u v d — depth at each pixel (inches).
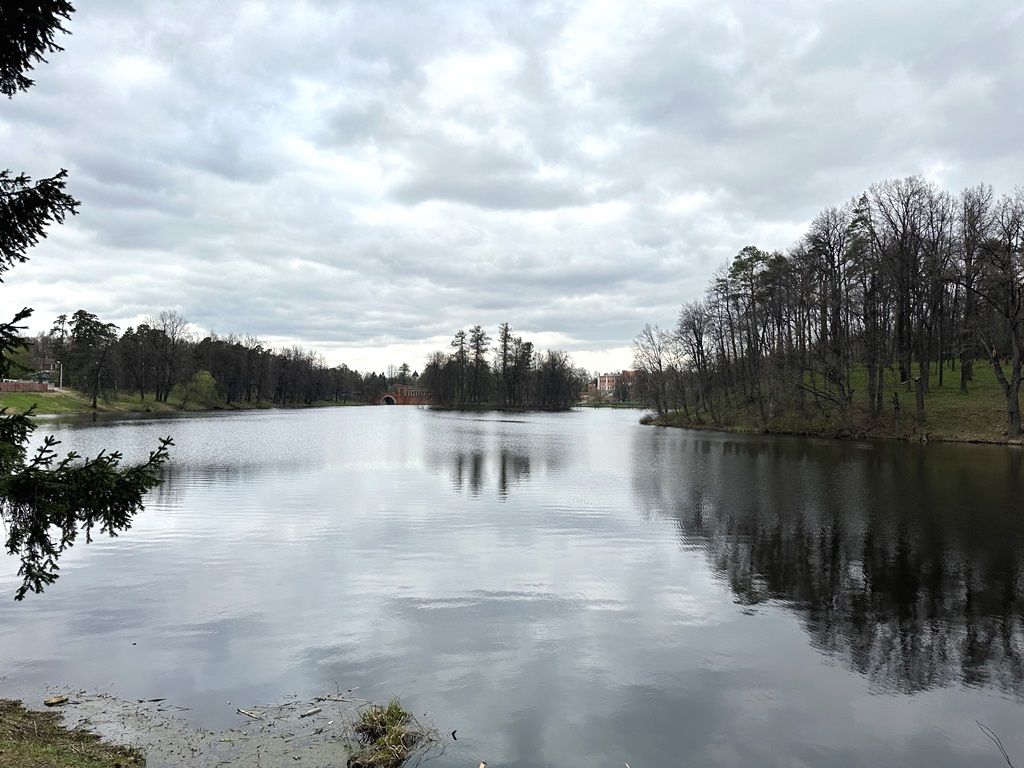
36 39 236.2
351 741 257.8
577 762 251.6
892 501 837.2
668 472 1147.3
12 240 242.1
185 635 373.4
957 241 1877.5
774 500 850.8
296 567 518.3
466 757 252.2
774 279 2341.3
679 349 2839.6
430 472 1140.5
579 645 368.8
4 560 513.3
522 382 5369.1
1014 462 1231.5
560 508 791.1
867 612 428.8
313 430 2364.7
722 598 455.2
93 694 296.2
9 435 234.8
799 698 310.8
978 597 458.9
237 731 264.2
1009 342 1676.9
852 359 2068.2
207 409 4109.3
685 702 304.0
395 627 391.5
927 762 260.5
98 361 3280.0
